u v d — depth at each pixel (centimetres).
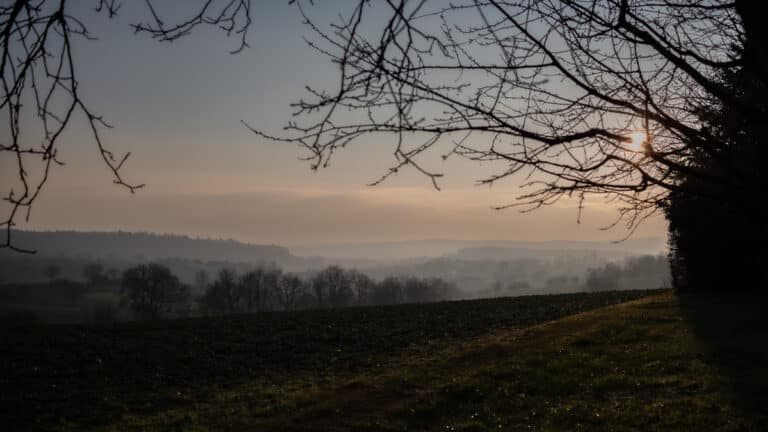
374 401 1327
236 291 10069
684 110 320
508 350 1642
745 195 271
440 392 1299
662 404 1023
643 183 269
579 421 1011
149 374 1744
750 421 895
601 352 1431
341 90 234
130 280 9750
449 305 2883
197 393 1555
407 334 2162
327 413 1272
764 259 1989
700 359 1265
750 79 296
